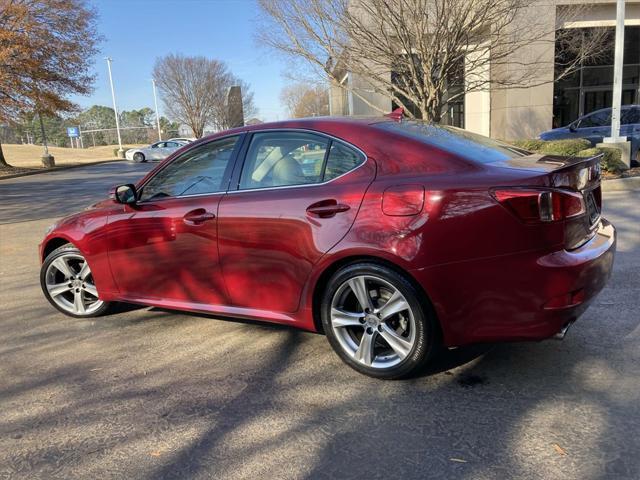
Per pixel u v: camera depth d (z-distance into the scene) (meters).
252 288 3.76
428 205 3.07
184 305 4.13
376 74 13.14
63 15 25.72
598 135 14.91
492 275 2.99
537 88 20.39
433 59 12.00
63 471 2.63
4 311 5.14
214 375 3.62
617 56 12.05
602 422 2.83
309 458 2.66
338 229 3.31
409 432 2.84
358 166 3.39
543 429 2.80
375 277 3.24
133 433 2.95
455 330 3.12
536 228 2.91
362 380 3.44
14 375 3.72
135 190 4.28
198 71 55.06
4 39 23.55
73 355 4.04
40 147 59.47
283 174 3.66
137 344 4.20
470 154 3.31
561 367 3.46
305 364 3.72
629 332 3.92
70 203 14.14
